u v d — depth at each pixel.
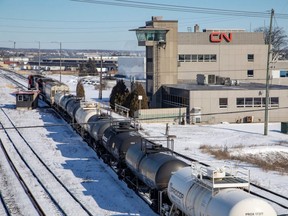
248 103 61.53
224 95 60.47
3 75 151.12
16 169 33.78
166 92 67.19
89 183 29.89
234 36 85.06
